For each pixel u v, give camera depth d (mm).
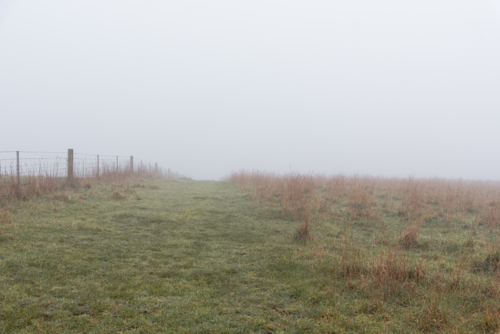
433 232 8594
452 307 4301
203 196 14133
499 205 10727
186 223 9062
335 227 8906
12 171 10672
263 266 5980
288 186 13164
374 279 5047
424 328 3877
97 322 3770
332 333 3777
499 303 4301
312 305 4488
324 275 5543
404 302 4543
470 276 5301
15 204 9164
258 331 3770
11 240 6453
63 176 12992
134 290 4719
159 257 6277
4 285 4527
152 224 8750
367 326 3908
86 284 4805
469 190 13844
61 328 3594
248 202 12703
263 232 8422
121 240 7164
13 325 3580
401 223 9586
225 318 4023
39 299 4219
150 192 14562
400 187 15539
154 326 3756
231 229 8641
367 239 7895
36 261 5469
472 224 9070
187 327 3764
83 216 8898
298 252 6785
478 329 3830
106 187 13805
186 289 4863
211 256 6480
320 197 12633
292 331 3773
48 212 8977
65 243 6605
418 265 5441
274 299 4633
